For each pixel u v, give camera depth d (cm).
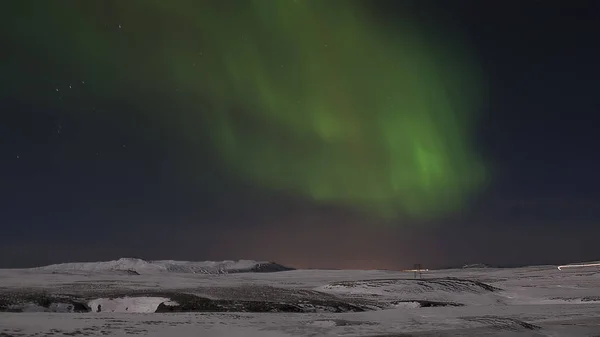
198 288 5638
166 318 2775
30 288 5344
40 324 2311
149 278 8944
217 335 2277
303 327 2584
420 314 3456
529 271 12594
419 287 6166
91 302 4016
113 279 8225
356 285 6381
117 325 2389
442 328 2672
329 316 3203
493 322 2923
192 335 2233
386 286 6222
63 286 5841
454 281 6769
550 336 2511
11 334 2023
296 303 4138
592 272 10125
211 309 3697
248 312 3531
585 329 2733
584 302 4900
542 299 5278
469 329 2656
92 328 2266
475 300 5359
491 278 9562
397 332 2502
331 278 11950
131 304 3966
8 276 9025
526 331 2636
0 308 3456
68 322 2419
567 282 7444
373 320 3019
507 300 5378
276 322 2742
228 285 6831
